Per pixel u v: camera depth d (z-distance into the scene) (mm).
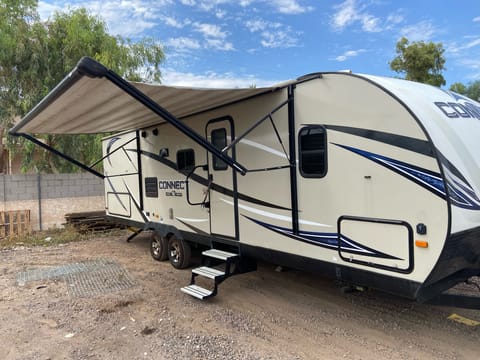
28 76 10375
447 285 3098
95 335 3662
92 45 10805
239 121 4500
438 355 3135
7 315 4207
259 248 4359
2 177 9094
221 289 4922
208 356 3201
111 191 8094
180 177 5734
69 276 5695
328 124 3463
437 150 2730
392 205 2994
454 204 2705
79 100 4129
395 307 4184
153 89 3654
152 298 4652
